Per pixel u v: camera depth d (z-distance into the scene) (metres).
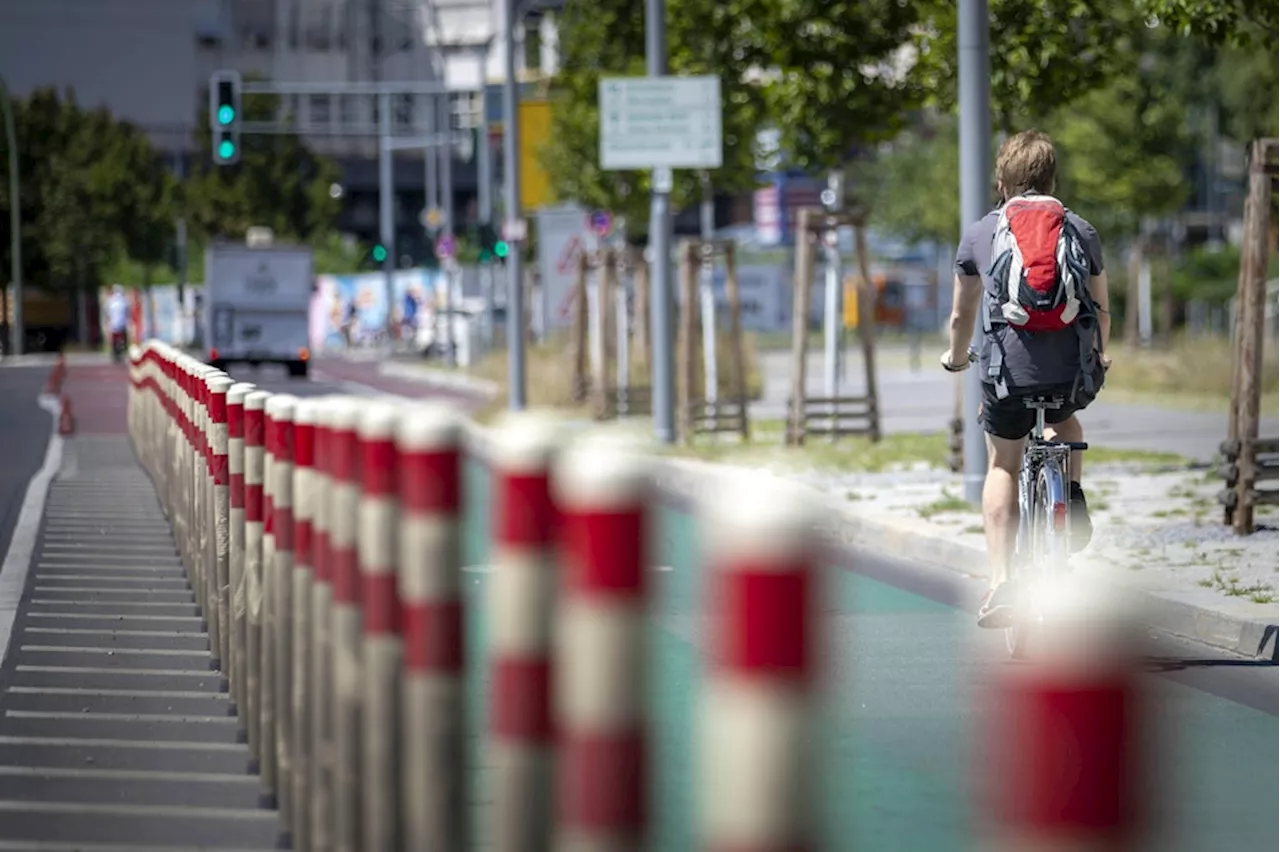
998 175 27.42
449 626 11.44
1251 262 40.88
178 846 17.75
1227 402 88.19
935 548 41.06
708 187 109.69
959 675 26.92
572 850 7.60
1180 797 19.89
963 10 48.44
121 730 23.34
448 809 11.35
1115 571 35.12
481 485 56.28
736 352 79.00
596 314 102.31
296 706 16.56
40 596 35.12
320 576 15.27
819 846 6.24
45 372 165.25
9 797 19.88
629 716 7.61
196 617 32.53
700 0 79.69
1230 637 29.44
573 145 134.50
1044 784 5.01
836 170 76.44
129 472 64.50
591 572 7.61
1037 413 26.48
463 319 171.25
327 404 15.42
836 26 69.56
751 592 6.20
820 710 6.29
